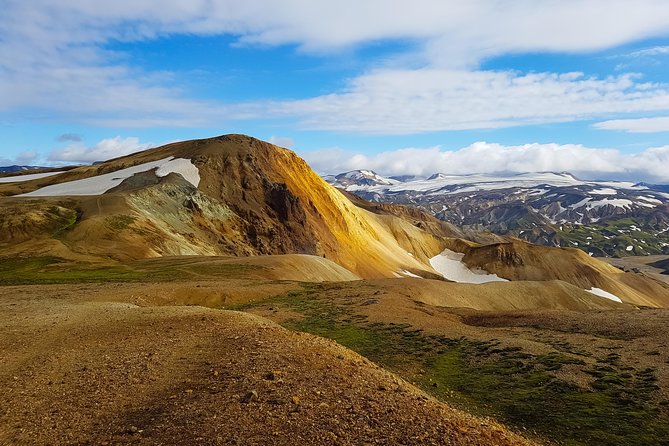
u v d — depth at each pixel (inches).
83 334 924.0
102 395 589.6
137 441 450.0
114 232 3083.2
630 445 617.3
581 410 720.3
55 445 458.6
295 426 464.1
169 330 932.6
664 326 1151.6
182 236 3646.7
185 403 537.3
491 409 763.4
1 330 967.6
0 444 463.8
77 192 4660.4
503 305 2493.8
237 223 4559.5
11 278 2100.1
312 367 668.7
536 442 636.7
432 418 506.3
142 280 2103.8
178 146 6309.1
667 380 793.6
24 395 600.7
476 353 1065.5
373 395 565.3
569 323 1325.0
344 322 1435.8
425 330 1309.1
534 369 916.0
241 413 494.9
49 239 2891.2
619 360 924.6
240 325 962.7
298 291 2046.0
